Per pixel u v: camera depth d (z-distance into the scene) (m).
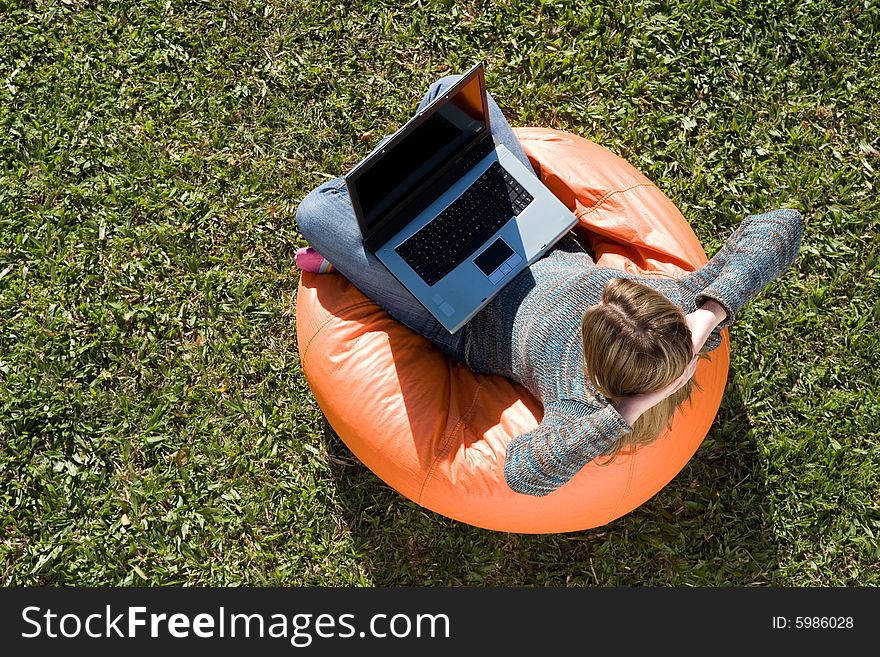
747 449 3.18
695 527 3.15
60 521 3.12
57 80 3.48
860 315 3.26
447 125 2.47
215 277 3.32
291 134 3.45
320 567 3.15
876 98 3.44
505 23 3.53
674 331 1.87
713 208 3.36
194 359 3.26
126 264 3.33
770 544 3.13
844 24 3.49
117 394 3.22
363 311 2.76
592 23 3.53
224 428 3.22
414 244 2.56
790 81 3.47
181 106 3.47
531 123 3.47
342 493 3.18
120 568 3.12
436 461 2.60
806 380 3.22
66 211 3.36
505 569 3.16
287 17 3.52
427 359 2.72
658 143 3.43
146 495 3.15
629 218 2.71
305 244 3.36
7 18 3.51
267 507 3.17
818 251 3.30
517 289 2.47
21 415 3.18
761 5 3.51
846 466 3.15
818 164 3.39
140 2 3.53
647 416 2.14
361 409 2.67
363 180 2.38
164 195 3.38
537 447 2.15
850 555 3.12
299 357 3.12
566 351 2.20
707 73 3.48
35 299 3.29
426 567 3.15
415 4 3.54
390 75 3.49
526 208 2.58
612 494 2.61
